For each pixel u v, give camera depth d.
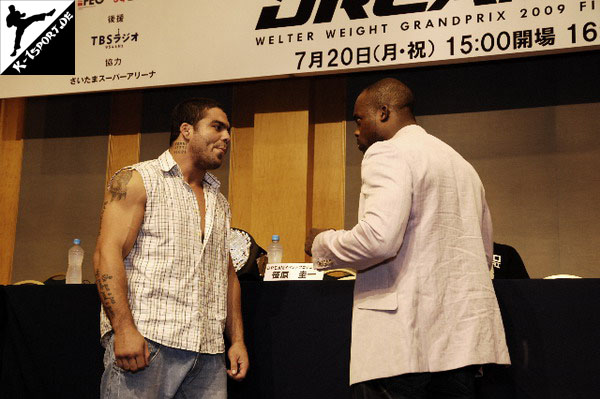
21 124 4.18
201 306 1.80
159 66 3.50
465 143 3.53
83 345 2.08
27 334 2.12
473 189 1.73
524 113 3.47
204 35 3.46
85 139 4.08
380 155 1.63
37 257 4.00
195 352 1.75
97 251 1.74
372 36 3.20
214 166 1.95
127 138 4.02
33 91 3.68
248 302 2.02
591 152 3.35
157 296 1.74
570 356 1.73
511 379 1.77
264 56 3.34
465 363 1.52
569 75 3.45
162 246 1.79
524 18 3.00
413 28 3.14
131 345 1.65
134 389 1.69
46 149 4.12
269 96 3.76
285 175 3.64
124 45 3.58
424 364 1.52
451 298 1.57
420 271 1.57
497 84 3.54
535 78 3.49
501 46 3.01
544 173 3.39
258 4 3.40
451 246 1.61
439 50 3.09
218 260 1.92
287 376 1.94
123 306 1.68
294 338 1.96
